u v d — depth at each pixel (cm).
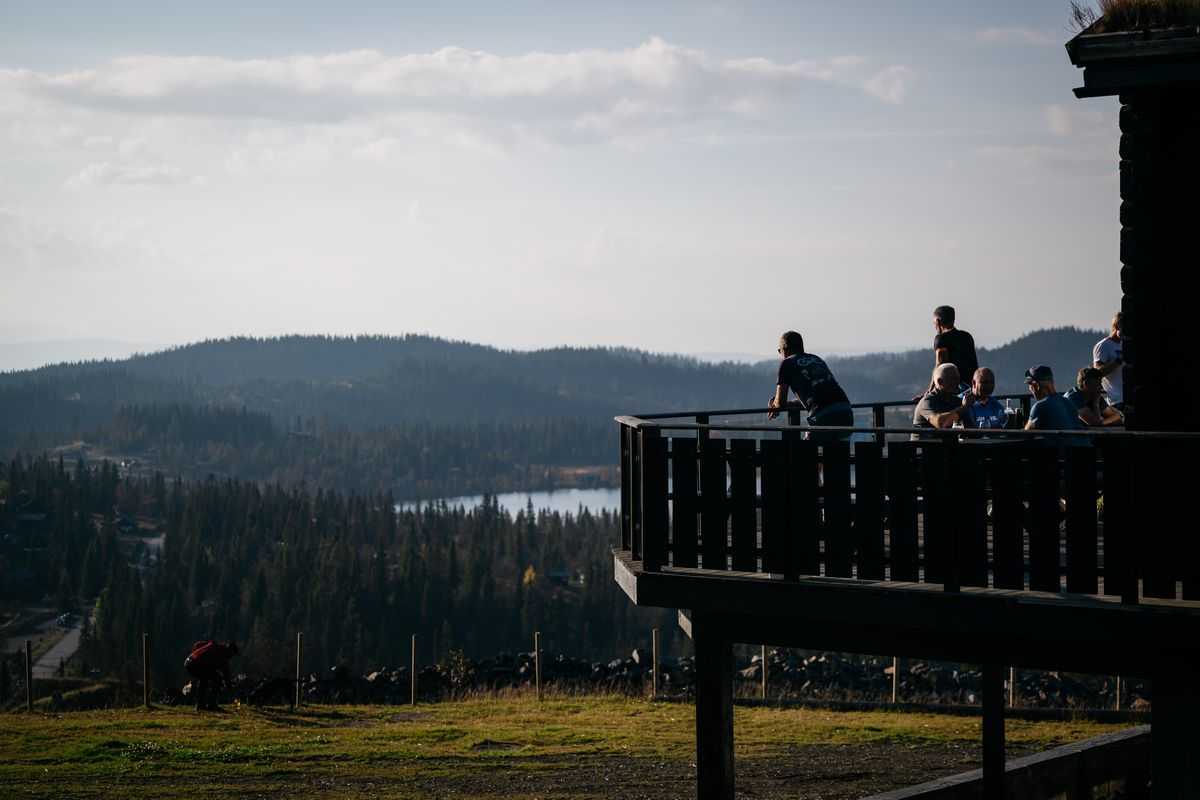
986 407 1016
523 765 1673
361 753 1747
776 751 1770
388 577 16600
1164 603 740
